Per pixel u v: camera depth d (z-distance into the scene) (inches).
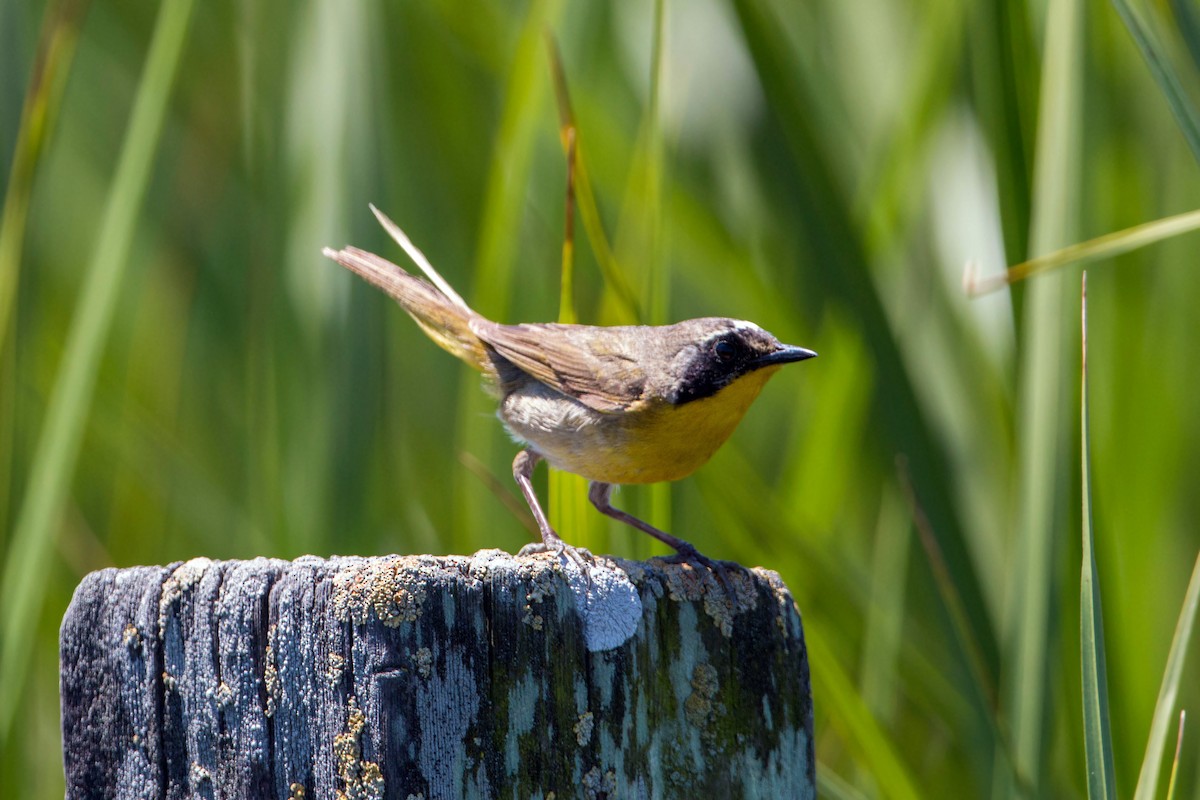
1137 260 437.7
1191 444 434.0
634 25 496.7
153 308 555.8
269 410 454.0
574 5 455.8
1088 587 253.6
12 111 440.8
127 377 517.7
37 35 474.0
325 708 219.5
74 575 486.6
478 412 438.3
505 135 410.0
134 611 237.0
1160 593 422.6
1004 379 413.4
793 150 400.5
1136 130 440.8
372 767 215.5
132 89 554.9
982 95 408.5
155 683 234.1
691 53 475.2
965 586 375.2
